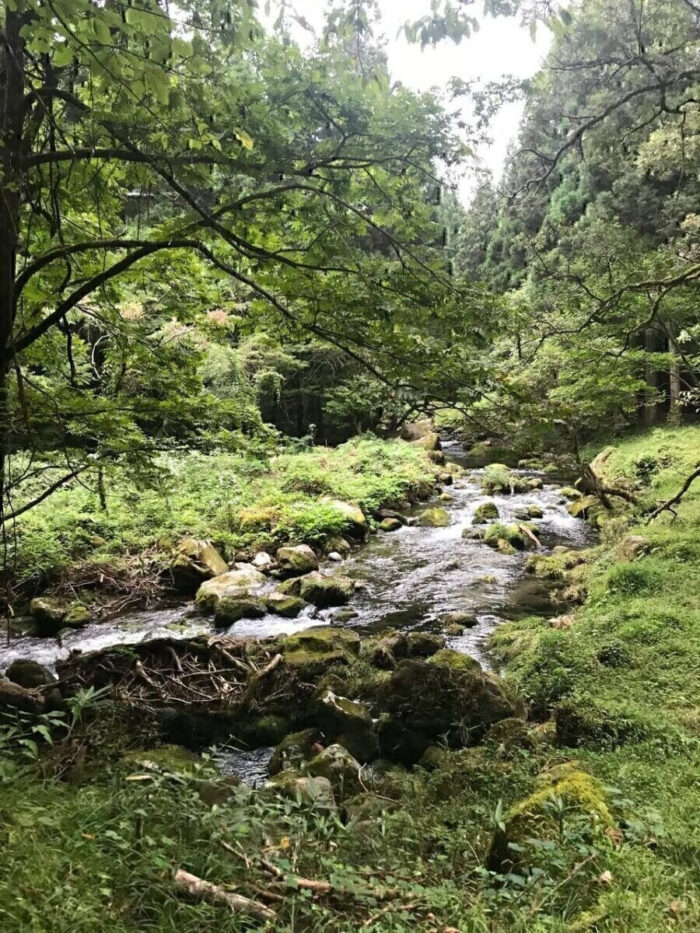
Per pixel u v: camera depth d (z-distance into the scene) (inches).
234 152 167.9
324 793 152.9
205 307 265.4
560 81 282.4
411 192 184.4
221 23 117.4
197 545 449.1
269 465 648.4
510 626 330.0
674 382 709.3
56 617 354.0
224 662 268.8
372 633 343.0
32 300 211.3
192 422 241.4
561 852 112.3
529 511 587.2
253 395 694.5
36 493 459.2
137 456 214.7
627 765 164.7
